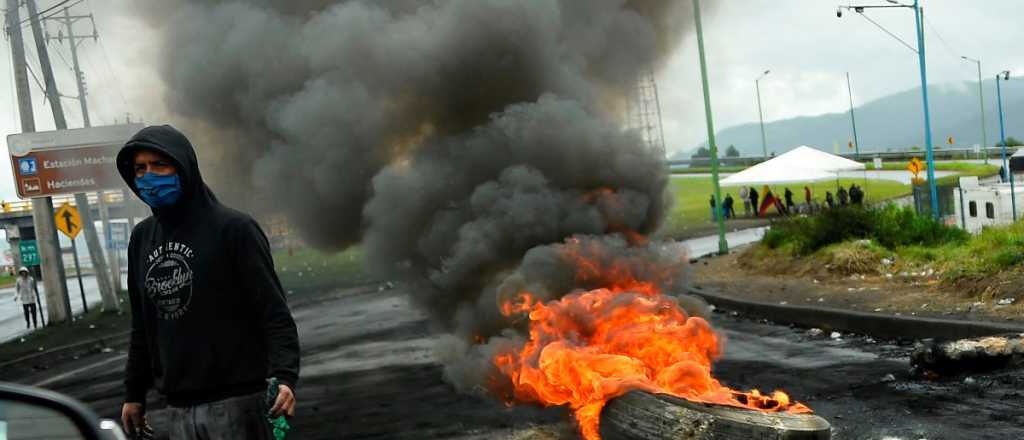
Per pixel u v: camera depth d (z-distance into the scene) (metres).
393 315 18.08
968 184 25.17
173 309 3.76
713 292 15.66
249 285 3.76
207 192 3.90
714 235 36.69
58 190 23.86
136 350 4.01
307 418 8.09
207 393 3.76
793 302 13.31
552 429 6.91
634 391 6.05
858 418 6.72
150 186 3.71
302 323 18.59
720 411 5.41
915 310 11.09
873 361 9.10
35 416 2.14
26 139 23.83
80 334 21.50
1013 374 7.65
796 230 18.61
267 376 3.79
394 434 7.17
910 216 17.61
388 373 10.39
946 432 6.12
